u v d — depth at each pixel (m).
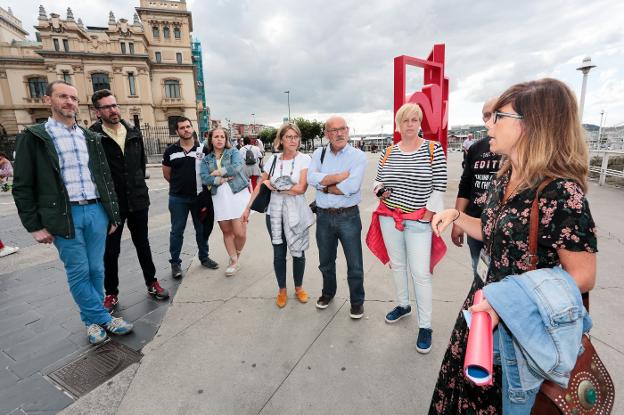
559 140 1.01
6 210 7.98
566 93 1.02
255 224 5.88
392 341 2.44
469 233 1.46
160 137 33.91
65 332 2.68
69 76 33.09
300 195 2.90
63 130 2.37
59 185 2.28
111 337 2.60
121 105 34.78
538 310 0.96
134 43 34.44
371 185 9.70
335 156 2.64
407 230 2.37
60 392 2.04
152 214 7.16
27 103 34.50
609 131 12.33
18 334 2.66
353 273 2.65
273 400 1.93
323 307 2.90
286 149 2.88
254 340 2.50
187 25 38.25
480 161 2.36
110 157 2.87
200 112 48.28
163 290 3.24
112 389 2.05
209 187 3.57
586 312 1.06
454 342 1.36
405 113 2.30
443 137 5.81
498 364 1.15
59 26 32.09
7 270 4.00
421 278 2.33
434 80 5.22
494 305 1.00
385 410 1.85
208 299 3.16
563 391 1.02
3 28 36.59
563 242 0.98
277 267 2.94
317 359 2.27
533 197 1.05
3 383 2.12
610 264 3.50
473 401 1.22
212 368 2.21
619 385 1.89
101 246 2.61
